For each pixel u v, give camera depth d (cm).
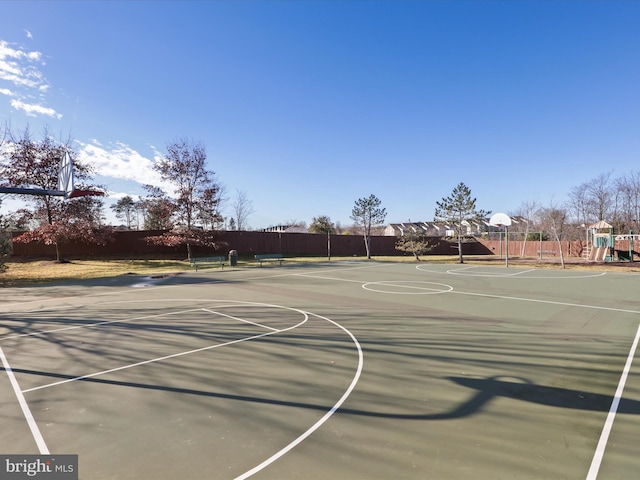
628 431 347
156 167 2566
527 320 827
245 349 614
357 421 365
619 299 1112
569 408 394
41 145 2262
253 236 3175
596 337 683
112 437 339
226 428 353
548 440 330
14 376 501
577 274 1878
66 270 2034
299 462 297
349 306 1006
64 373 510
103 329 760
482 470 285
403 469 287
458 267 2342
